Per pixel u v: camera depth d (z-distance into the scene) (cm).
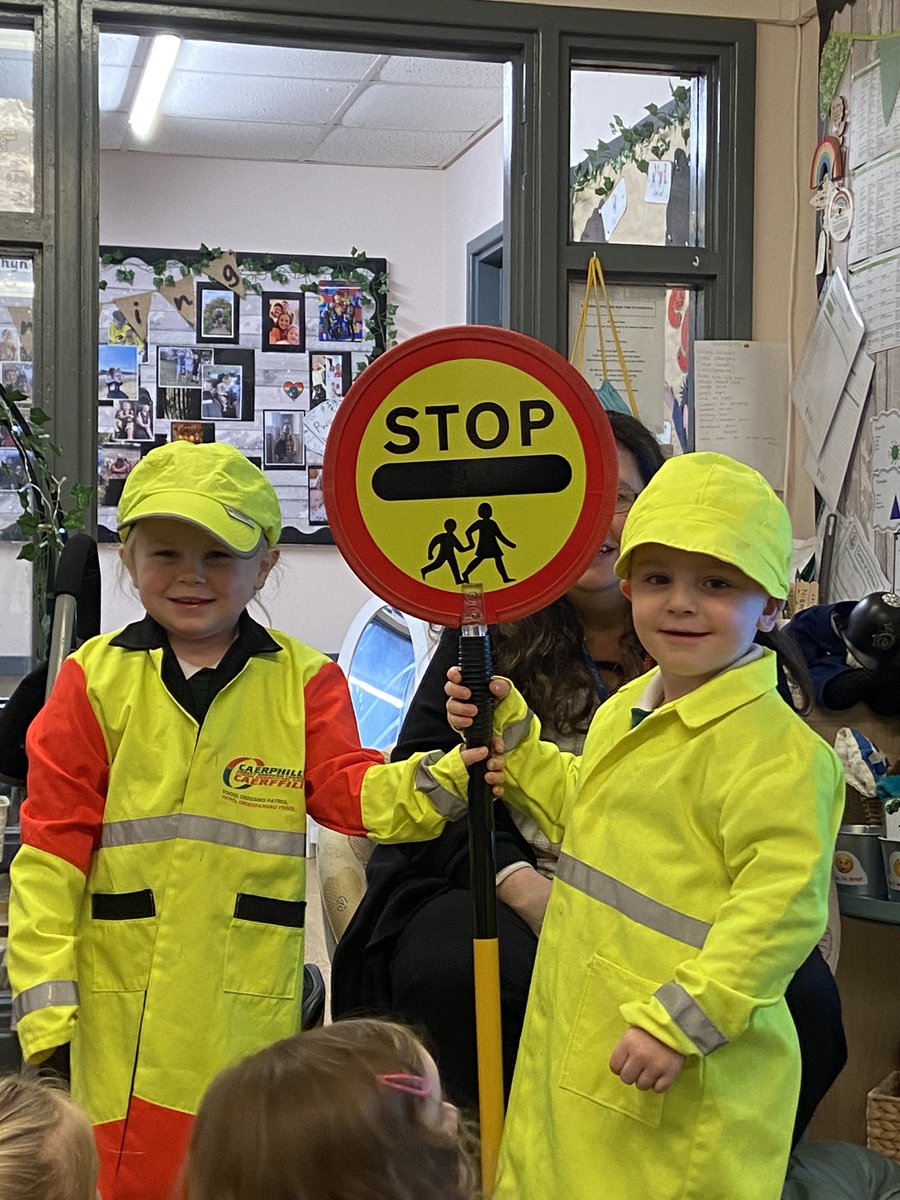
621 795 141
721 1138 130
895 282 266
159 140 552
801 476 308
